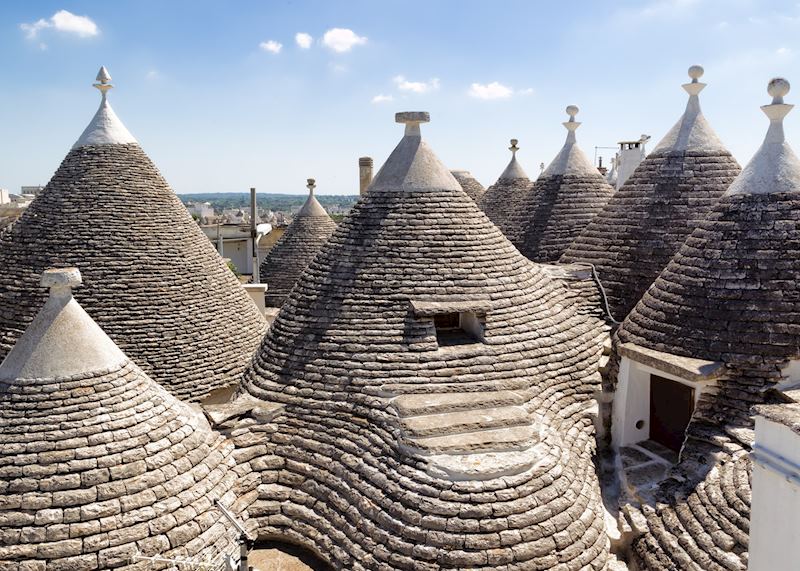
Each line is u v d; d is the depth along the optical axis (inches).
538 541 363.9
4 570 332.8
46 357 380.5
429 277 492.1
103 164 676.7
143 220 671.8
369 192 544.4
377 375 459.2
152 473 375.9
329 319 492.1
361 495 406.3
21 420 364.5
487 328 487.2
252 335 717.9
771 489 327.6
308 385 476.7
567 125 834.8
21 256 646.5
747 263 461.4
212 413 461.1
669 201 621.3
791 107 477.4
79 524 346.9
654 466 487.2
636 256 619.2
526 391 465.1
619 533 425.4
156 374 629.0
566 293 586.9
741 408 436.1
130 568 348.8
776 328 436.8
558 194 809.5
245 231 2082.9
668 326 480.1
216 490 404.5
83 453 362.0
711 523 384.2
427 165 534.9
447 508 368.2
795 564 313.0
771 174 475.5
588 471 460.8
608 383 527.2
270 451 462.3
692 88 647.8
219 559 379.9
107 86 705.6
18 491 347.3
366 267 501.7
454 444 396.5
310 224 1198.9
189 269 684.1
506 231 834.8
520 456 394.6
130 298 637.9
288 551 426.0
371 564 375.2
